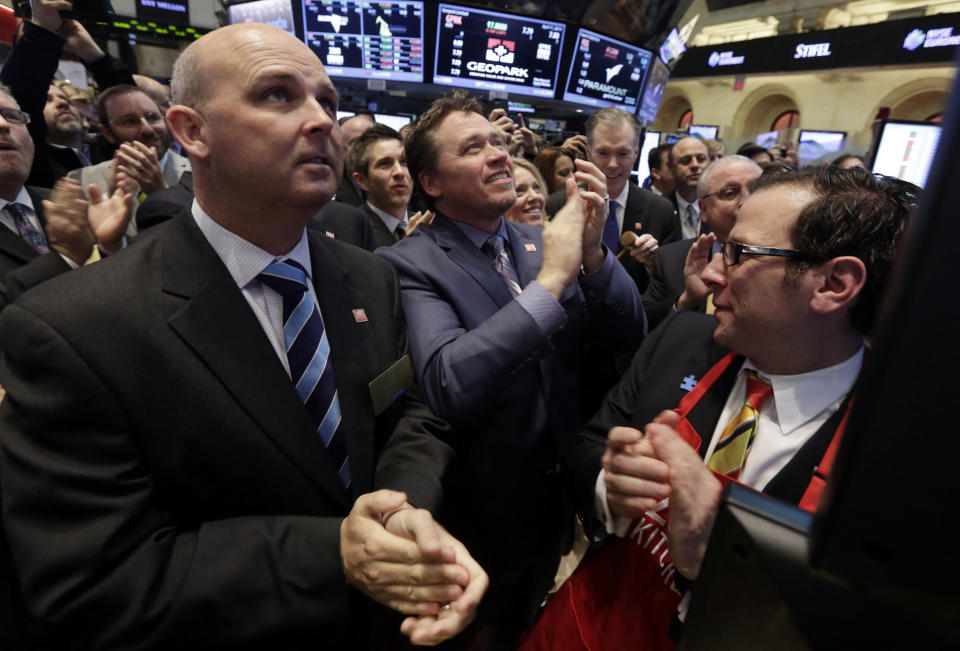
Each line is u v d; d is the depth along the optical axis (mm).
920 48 7828
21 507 607
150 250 733
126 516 623
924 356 159
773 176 757
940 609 175
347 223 2213
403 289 1178
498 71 4453
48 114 2744
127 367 640
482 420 1174
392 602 610
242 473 700
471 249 1254
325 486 746
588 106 4980
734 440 779
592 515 930
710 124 12844
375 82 4391
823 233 677
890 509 174
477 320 1166
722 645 284
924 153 2805
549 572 1374
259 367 720
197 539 667
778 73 9953
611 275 1271
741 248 742
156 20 5406
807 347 743
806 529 266
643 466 646
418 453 910
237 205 726
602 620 807
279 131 679
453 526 1238
